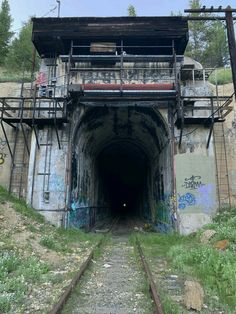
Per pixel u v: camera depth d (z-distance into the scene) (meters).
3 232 10.45
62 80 16.45
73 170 16.17
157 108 15.97
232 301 5.52
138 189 36.19
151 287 5.85
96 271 7.90
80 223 18.27
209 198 14.74
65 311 4.89
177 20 16.19
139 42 17.03
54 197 14.89
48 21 16.48
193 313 5.09
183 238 13.08
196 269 7.64
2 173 16.36
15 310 5.00
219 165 15.97
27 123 15.46
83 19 16.38
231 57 8.99
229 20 9.34
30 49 36.16
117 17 16.31
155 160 22.12
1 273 6.56
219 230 11.45
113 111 17.44
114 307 5.19
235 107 16.89
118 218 35.84
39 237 10.98
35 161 15.34
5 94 18.03
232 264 7.39
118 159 31.64
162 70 16.27
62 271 7.70
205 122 15.28
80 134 17.34
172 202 15.26
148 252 10.52
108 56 15.71
